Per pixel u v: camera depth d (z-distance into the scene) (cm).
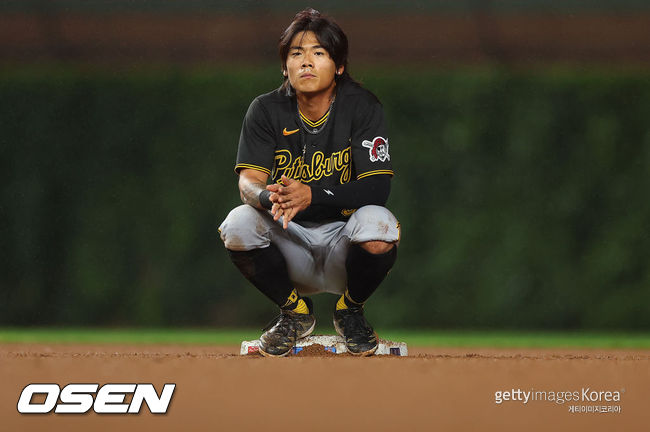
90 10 4497
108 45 4519
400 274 3866
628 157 3891
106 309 4003
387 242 1320
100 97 4050
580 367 1210
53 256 4028
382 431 869
